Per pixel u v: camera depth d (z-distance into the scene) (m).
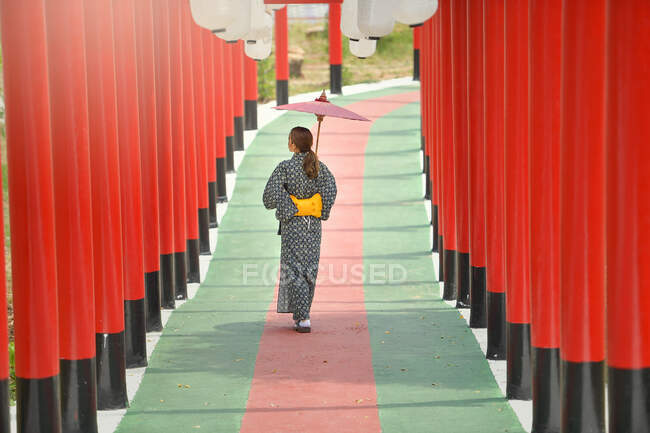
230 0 9.46
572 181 7.62
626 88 6.51
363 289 16.14
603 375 8.00
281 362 11.80
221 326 13.71
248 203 22.77
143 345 11.68
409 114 33.59
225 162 23.67
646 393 6.86
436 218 18.69
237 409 10.02
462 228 14.39
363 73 61.03
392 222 21.05
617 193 6.68
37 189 7.55
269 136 29.83
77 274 8.92
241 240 19.83
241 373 11.34
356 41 13.48
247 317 14.26
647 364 6.84
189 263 16.66
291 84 56.62
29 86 7.39
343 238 19.83
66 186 8.80
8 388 7.30
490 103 11.52
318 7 66.12
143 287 11.66
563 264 7.89
